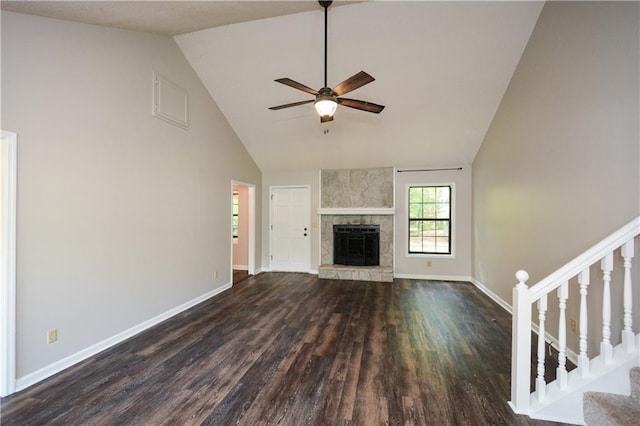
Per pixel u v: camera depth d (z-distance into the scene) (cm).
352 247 589
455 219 548
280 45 344
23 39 207
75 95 242
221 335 299
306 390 204
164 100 340
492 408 185
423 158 539
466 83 369
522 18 293
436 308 387
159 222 336
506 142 373
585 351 175
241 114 470
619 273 195
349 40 327
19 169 204
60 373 225
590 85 220
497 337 294
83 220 249
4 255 196
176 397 197
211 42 351
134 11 241
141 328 309
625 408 152
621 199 193
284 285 511
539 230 293
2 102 195
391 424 171
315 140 518
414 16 297
